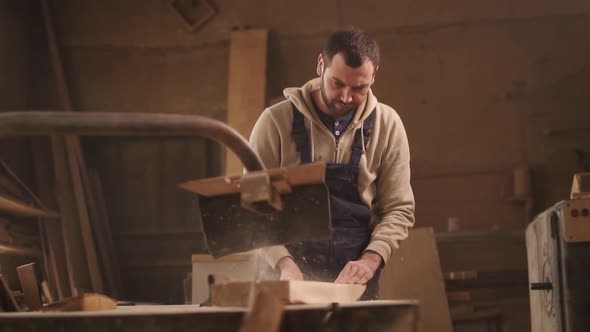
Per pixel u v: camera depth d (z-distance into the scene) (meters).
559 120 7.57
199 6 8.19
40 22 8.24
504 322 7.07
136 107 8.15
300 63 8.02
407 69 7.82
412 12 7.89
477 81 7.73
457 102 7.72
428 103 7.75
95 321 1.83
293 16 8.07
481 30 7.79
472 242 7.29
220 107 8.03
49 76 8.20
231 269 4.93
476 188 7.57
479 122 7.67
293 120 3.05
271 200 1.99
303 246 2.97
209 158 8.12
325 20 8.02
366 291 2.88
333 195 2.99
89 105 8.19
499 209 7.51
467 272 6.89
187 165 8.07
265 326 1.63
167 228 7.95
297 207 2.10
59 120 1.97
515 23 7.76
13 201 6.15
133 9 8.27
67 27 8.29
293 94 3.05
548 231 3.82
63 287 7.07
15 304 2.44
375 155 3.04
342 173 2.97
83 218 7.50
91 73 8.23
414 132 7.71
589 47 7.64
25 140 7.68
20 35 7.85
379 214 3.12
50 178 7.67
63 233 7.28
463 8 7.83
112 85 8.20
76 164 7.65
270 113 3.10
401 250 6.67
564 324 3.55
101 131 1.99
